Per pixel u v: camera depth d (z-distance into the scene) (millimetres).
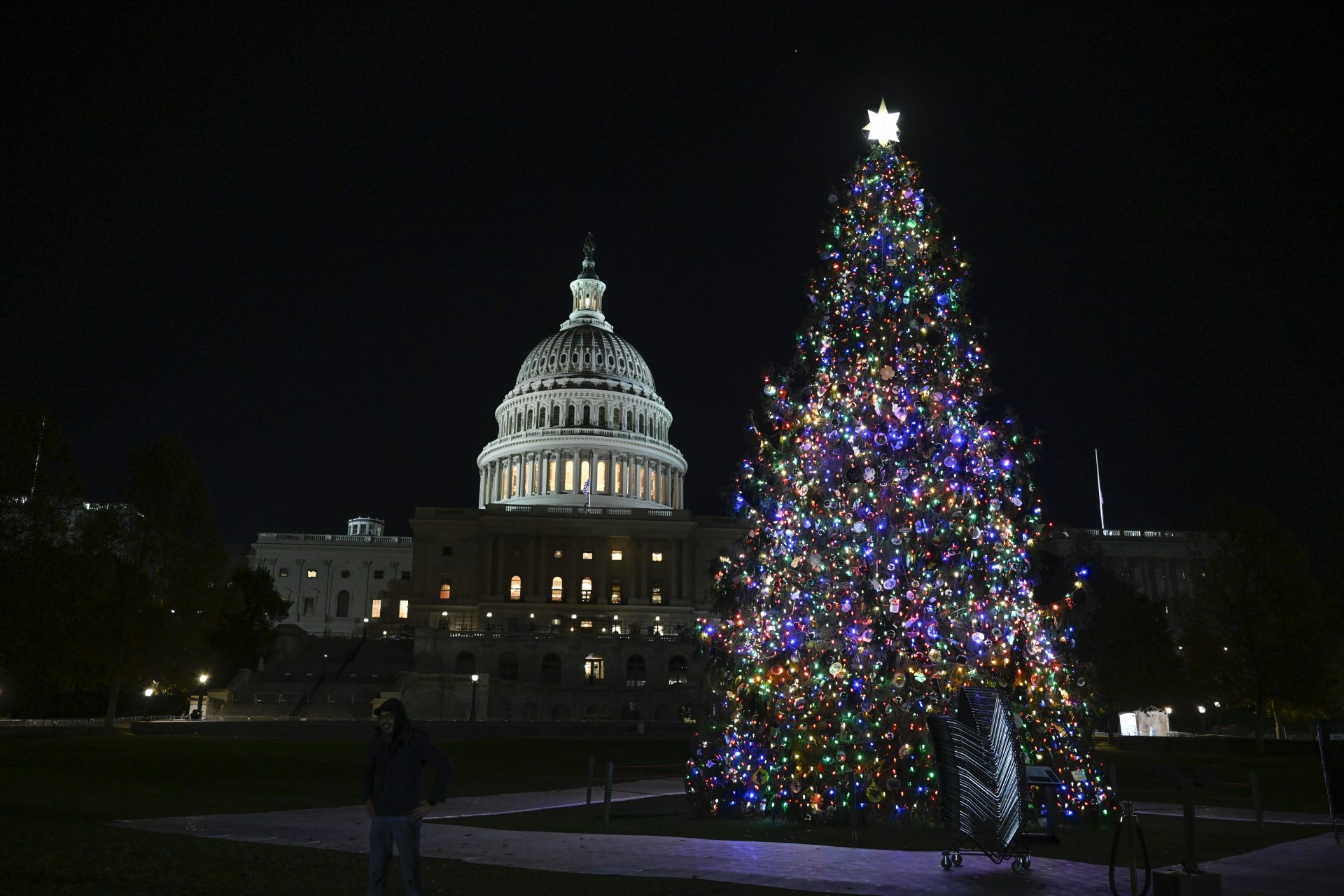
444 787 12008
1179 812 28609
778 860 17109
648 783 36938
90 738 53000
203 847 17219
